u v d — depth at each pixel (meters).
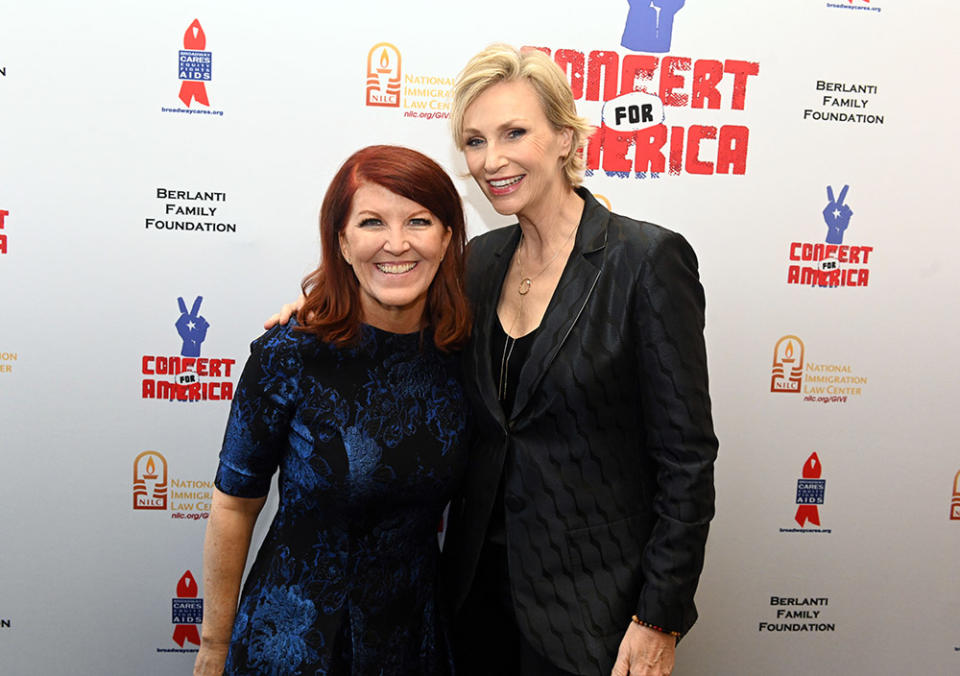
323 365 1.11
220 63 1.68
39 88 1.65
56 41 1.64
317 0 1.68
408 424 1.12
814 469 1.92
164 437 1.78
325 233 1.09
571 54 1.75
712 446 1.11
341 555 1.12
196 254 1.73
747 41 1.78
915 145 1.85
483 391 1.19
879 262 1.87
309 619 1.11
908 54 1.82
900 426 1.92
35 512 1.76
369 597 1.13
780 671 1.97
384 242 1.03
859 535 1.95
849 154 1.83
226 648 1.22
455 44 1.72
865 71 1.81
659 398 1.10
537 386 1.14
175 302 1.74
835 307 1.87
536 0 1.73
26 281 1.70
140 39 1.66
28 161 1.66
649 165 1.79
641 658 1.10
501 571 1.23
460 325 1.18
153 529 1.80
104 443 1.76
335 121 1.72
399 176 1.03
